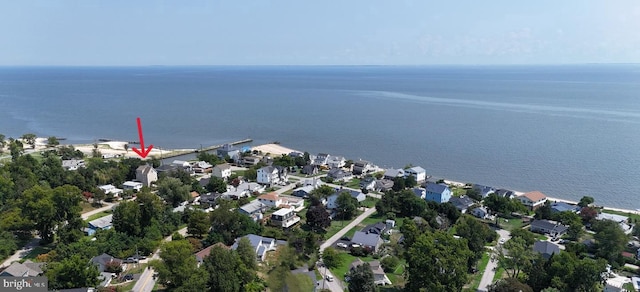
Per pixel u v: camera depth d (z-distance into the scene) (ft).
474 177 449.06
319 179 404.98
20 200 272.31
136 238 250.37
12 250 238.68
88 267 196.95
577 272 201.57
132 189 357.41
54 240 258.37
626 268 238.07
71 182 346.54
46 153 466.29
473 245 238.89
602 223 278.67
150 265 211.61
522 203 336.49
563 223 301.02
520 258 213.87
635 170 458.91
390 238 279.69
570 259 210.38
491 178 444.55
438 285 186.70
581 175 446.60
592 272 199.62
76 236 248.93
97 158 426.92
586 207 319.68
